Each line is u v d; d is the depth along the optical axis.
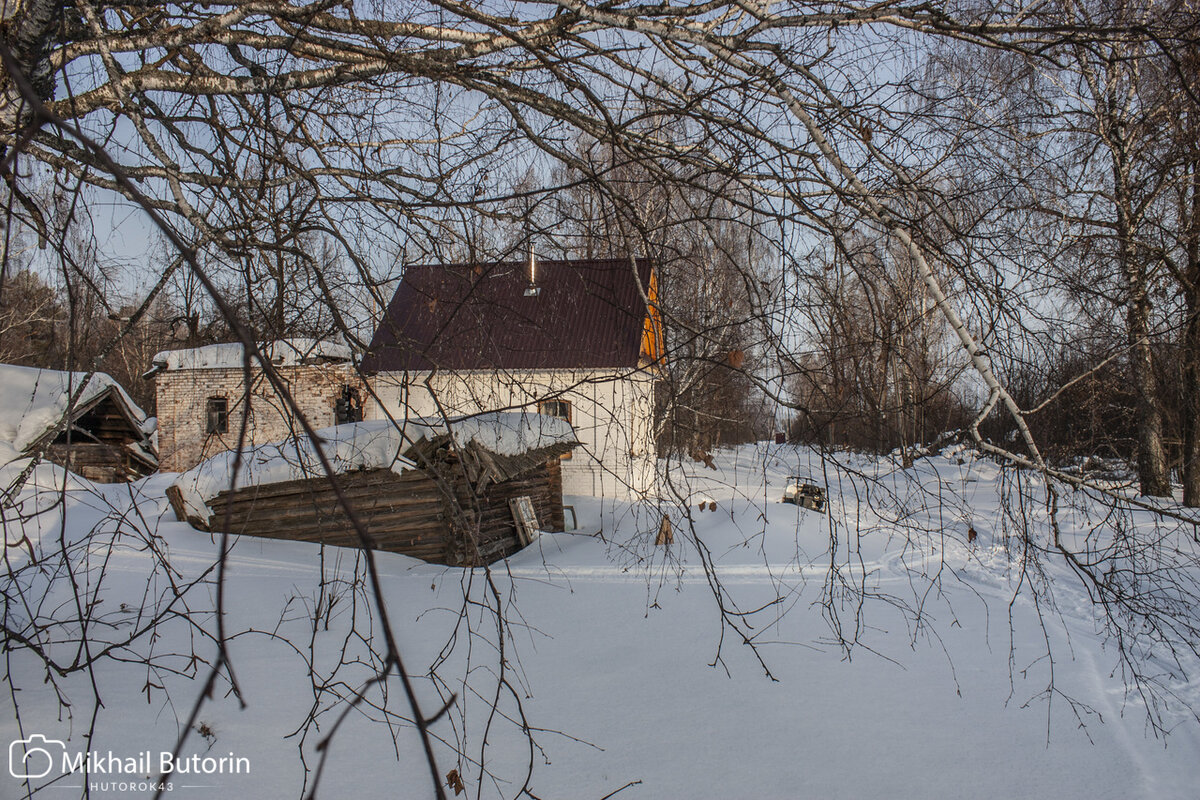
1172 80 3.80
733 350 3.60
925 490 3.90
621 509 16.47
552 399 4.41
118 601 6.93
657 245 3.58
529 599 9.11
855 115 3.32
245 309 3.77
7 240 2.29
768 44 3.09
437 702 5.79
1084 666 7.31
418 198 3.87
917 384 3.53
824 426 3.50
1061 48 3.60
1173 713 6.21
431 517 11.46
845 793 4.75
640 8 3.17
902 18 3.05
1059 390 3.36
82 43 3.38
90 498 10.11
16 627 4.53
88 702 5.01
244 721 5.09
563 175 4.27
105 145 3.30
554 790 4.68
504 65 3.75
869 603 9.52
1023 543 3.54
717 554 12.07
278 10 3.18
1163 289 4.00
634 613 8.55
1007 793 4.84
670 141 3.72
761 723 5.74
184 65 4.04
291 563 9.86
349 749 4.91
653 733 5.52
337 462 10.97
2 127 3.17
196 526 11.05
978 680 6.82
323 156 3.84
